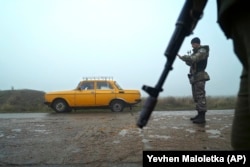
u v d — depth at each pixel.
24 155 4.02
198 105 7.04
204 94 7.01
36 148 4.46
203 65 6.89
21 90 20.48
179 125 6.76
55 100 13.98
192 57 6.71
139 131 5.90
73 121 8.34
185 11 1.33
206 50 6.75
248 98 1.22
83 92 13.91
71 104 13.86
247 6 1.11
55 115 11.76
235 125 1.39
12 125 7.51
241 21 1.15
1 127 7.06
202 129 6.07
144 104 1.40
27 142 4.96
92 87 13.98
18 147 4.55
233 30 1.23
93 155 3.93
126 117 9.64
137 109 15.22
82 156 3.89
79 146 4.54
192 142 4.65
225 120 7.67
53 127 6.94
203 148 4.18
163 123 7.17
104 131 6.03
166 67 1.37
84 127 6.79
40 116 11.16
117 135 5.46
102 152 4.09
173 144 4.50
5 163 3.62
